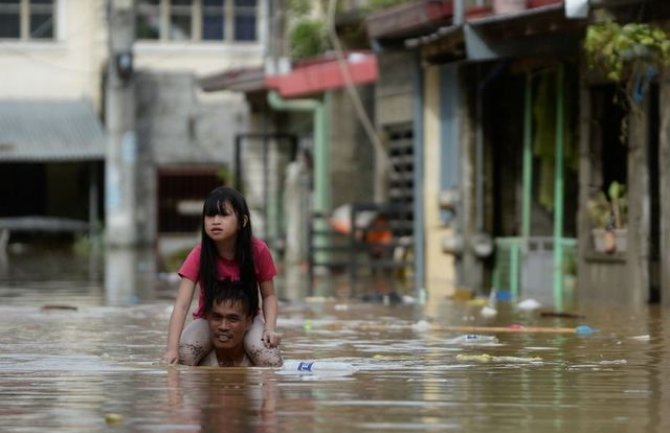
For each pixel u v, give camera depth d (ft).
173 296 96.89
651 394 41.29
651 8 78.84
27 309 82.23
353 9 140.36
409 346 56.90
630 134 82.89
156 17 237.86
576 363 49.80
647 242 82.89
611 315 74.02
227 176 186.70
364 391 41.78
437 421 36.24
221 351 48.91
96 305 86.53
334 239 150.61
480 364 49.52
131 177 218.18
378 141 134.82
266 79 153.38
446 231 112.16
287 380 44.37
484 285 104.58
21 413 37.76
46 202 235.81
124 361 50.78
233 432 34.68
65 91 235.61
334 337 61.52
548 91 98.22
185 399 40.11
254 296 48.91
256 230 179.42
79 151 225.15
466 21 90.27
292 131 183.21
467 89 104.58
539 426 35.50
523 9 95.76
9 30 235.40
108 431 34.86
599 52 77.25
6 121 230.68
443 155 113.19
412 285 111.86
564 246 96.73
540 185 99.55
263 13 238.48
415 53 116.37
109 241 217.36
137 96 229.86
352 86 135.74
